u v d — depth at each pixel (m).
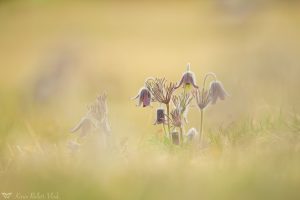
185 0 33.69
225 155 7.07
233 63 15.33
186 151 7.14
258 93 8.47
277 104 7.91
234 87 8.53
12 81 17.92
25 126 8.00
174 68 19.48
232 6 24.56
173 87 7.25
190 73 7.25
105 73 15.01
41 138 7.63
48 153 7.18
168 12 31.70
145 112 9.09
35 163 7.04
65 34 25.88
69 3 32.94
